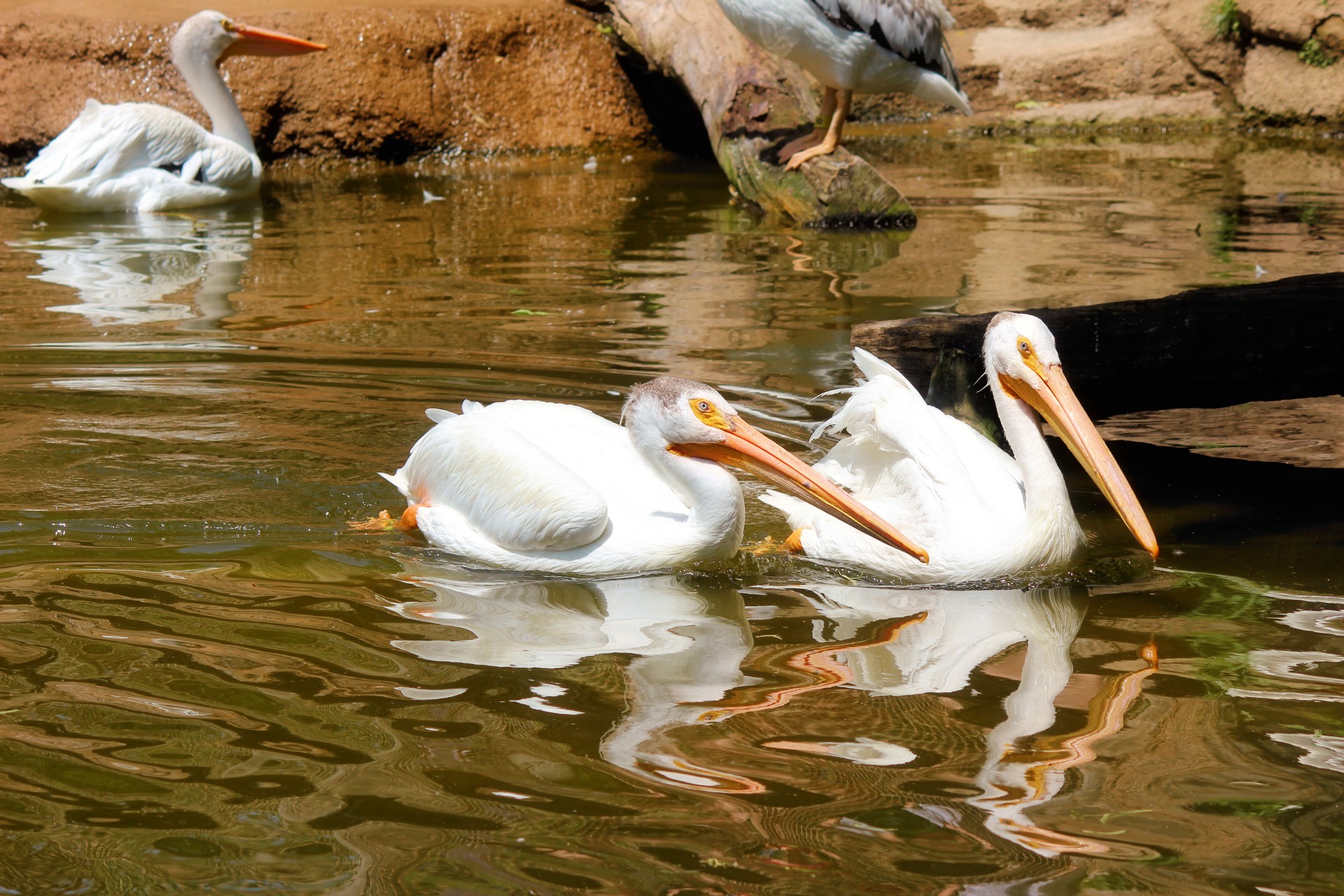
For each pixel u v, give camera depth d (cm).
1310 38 2820
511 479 905
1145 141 2820
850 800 578
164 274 1683
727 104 2184
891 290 1578
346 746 624
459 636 768
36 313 1480
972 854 537
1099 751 625
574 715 661
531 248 1850
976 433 998
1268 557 902
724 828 555
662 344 1369
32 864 528
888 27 1886
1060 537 869
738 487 900
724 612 825
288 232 1969
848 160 1970
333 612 798
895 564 895
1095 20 3016
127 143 2105
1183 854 538
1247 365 1105
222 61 2244
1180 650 750
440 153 2667
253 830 552
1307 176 2350
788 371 1277
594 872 523
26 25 2444
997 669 727
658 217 2070
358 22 2581
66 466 1036
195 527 933
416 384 1246
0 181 2062
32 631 753
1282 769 607
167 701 668
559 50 2745
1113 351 1112
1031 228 1931
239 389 1228
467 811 567
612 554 895
